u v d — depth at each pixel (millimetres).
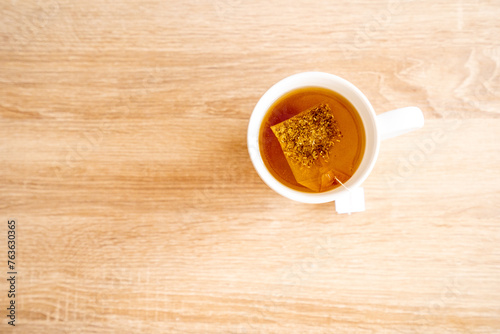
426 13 411
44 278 411
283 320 409
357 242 409
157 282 411
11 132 413
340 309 408
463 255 407
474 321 405
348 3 411
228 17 412
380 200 409
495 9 410
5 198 411
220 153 411
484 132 408
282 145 370
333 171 367
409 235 408
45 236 411
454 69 410
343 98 366
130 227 411
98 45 414
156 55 413
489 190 407
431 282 408
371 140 354
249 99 411
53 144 413
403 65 410
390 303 408
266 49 411
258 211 410
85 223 411
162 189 411
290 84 359
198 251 410
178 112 411
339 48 411
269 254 409
